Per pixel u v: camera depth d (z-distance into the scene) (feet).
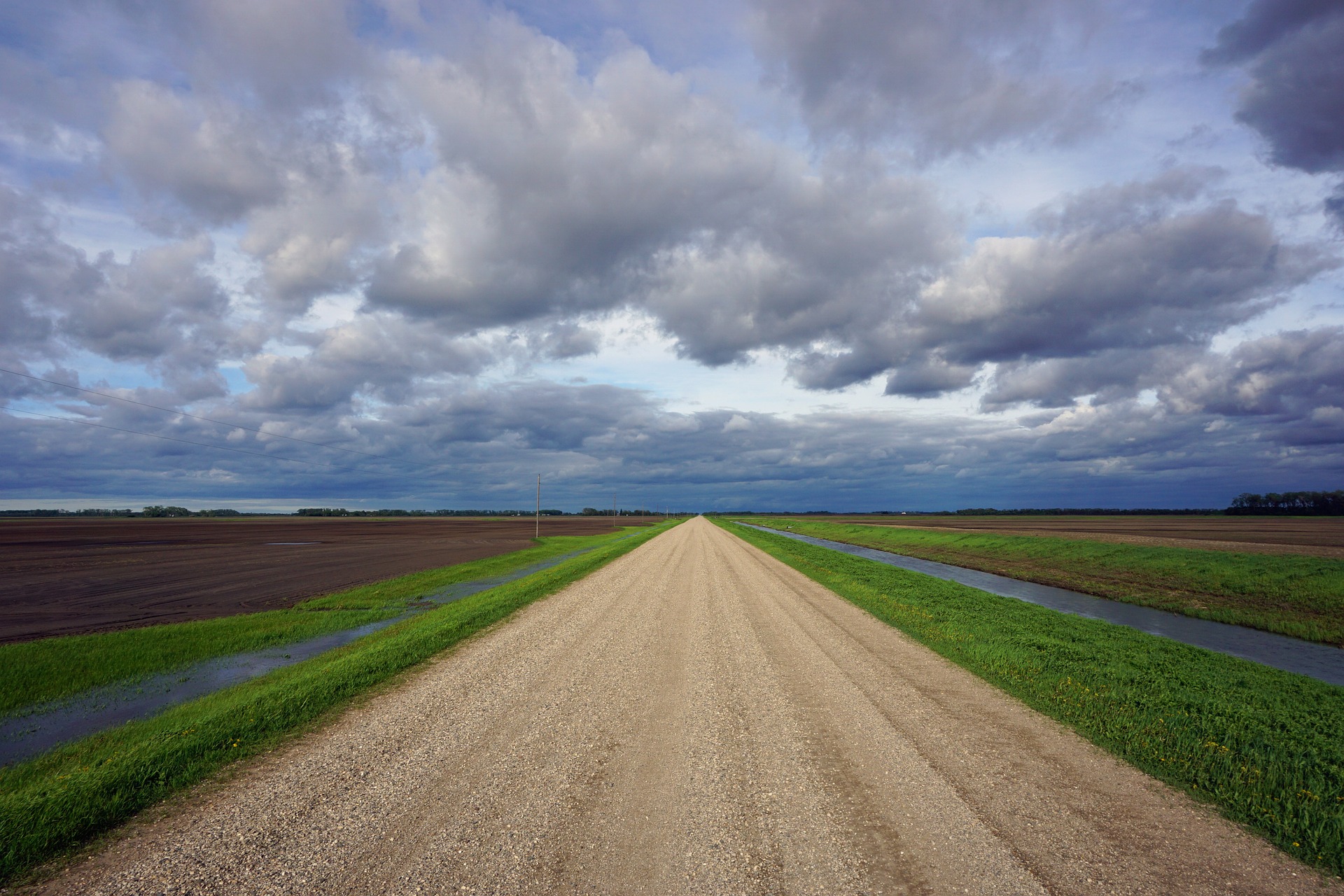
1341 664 40.55
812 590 57.88
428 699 23.53
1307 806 14.58
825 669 28.25
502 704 22.93
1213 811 14.56
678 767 17.08
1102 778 16.43
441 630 36.68
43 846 12.73
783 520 451.12
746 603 48.93
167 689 30.76
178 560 106.42
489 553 122.11
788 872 11.90
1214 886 11.56
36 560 107.14
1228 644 46.09
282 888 11.33
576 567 80.48
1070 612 60.03
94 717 26.73
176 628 45.27
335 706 22.62
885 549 150.51
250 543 157.38
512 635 36.09
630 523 400.47
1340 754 18.06
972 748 18.53
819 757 17.81
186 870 11.94
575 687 25.22
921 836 13.33
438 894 11.14
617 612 44.65
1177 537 155.02
